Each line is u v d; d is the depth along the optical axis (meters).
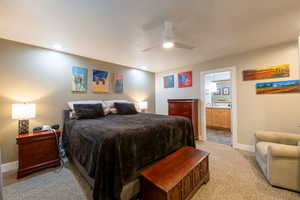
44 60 2.53
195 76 3.77
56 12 1.53
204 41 2.37
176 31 2.01
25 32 1.97
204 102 3.61
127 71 4.00
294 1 1.40
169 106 4.02
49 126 2.41
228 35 2.16
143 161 1.57
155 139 1.76
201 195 1.53
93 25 1.81
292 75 2.39
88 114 2.53
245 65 2.89
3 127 2.12
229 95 5.25
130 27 1.87
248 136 2.87
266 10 1.55
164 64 3.79
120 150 1.36
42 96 2.49
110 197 1.25
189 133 2.47
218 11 1.56
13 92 2.21
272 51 2.57
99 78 3.35
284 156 1.58
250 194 1.54
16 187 1.68
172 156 1.74
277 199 1.45
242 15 1.64
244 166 2.18
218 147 3.07
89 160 1.51
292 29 1.99
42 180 1.83
